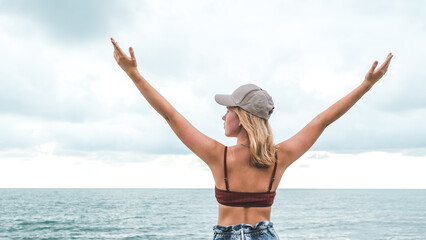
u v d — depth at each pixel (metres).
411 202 86.06
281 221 38.47
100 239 25.66
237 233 1.84
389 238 24.86
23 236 27.47
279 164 1.95
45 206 63.72
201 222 37.78
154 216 45.00
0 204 68.62
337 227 32.06
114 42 1.74
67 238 26.34
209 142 1.89
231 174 1.89
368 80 2.01
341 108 2.04
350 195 149.25
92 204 71.06
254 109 1.86
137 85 1.83
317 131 2.05
